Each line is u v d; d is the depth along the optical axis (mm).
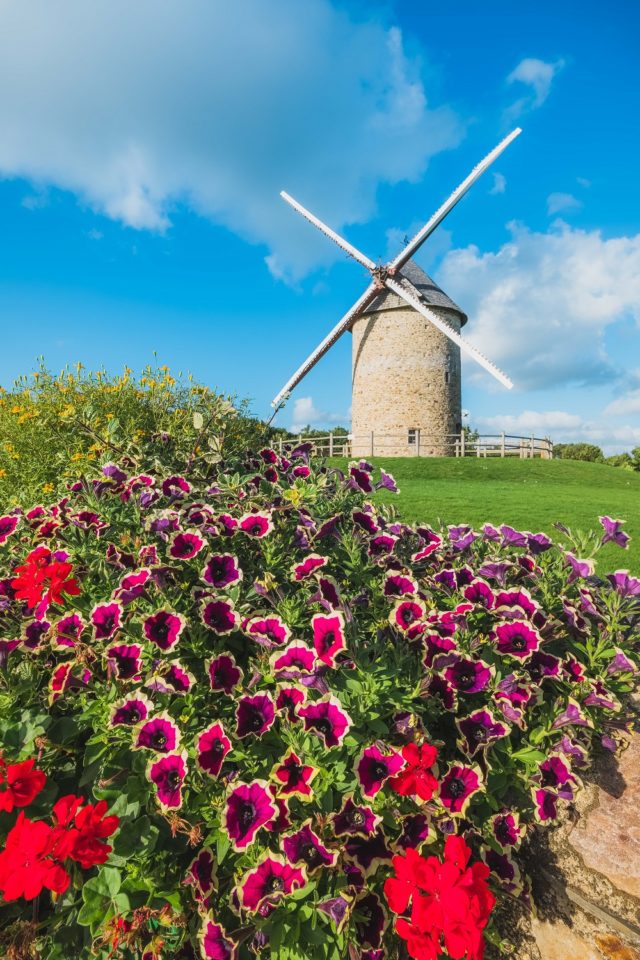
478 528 8508
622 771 2764
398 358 27078
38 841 1482
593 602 2932
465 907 1438
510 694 2318
